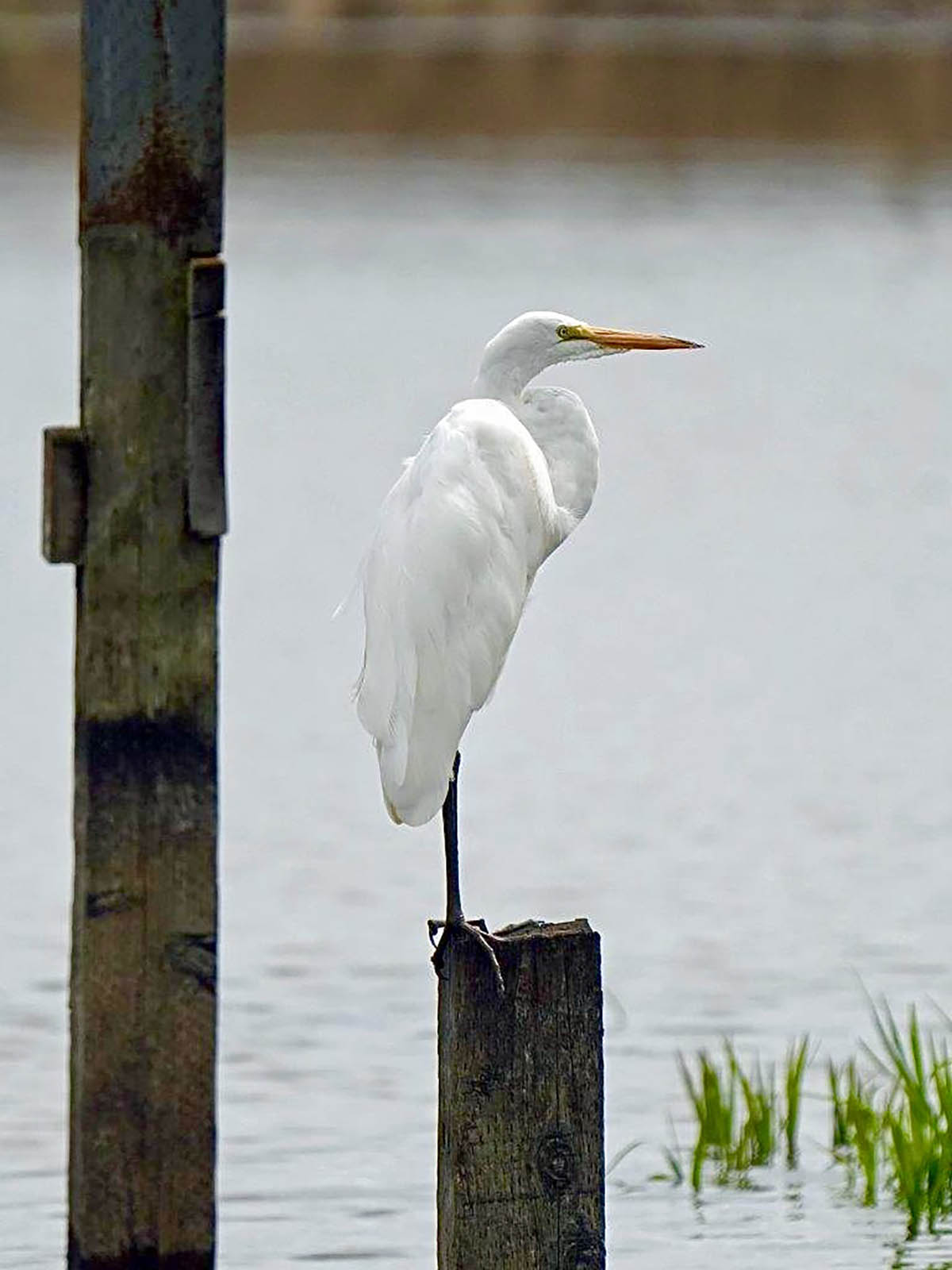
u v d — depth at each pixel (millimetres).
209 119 5656
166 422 5695
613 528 25438
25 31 56062
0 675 18828
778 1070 10617
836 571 23562
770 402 33062
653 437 30672
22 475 25875
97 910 5789
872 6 62625
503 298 39062
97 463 5688
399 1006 11625
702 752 17281
